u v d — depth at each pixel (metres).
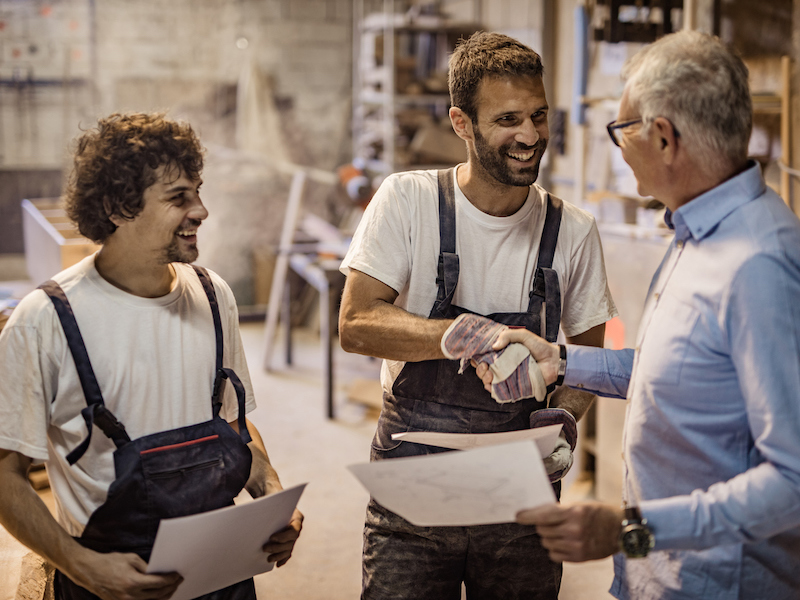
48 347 1.13
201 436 1.21
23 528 1.11
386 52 5.35
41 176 5.88
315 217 5.96
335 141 6.45
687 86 1.07
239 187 6.22
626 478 1.26
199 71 6.06
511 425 1.47
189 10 5.95
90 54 5.81
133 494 1.13
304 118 6.34
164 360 1.21
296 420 4.29
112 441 1.17
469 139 1.42
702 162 1.10
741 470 1.11
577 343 1.60
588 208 3.29
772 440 1.01
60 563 1.11
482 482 1.04
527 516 1.07
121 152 1.12
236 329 1.38
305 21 6.22
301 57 6.27
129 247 1.18
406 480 1.08
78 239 3.60
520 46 1.38
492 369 1.30
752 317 1.02
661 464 1.17
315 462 3.71
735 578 1.13
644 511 1.06
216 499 1.20
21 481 1.13
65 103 5.83
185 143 1.16
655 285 1.25
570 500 3.29
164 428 1.21
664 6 3.07
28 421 1.12
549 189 4.36
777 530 1.03
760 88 2.85
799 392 1.00
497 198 1.46
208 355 1.27
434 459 1.03
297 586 2.67
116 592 1.09
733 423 1.09
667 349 1.13
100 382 1.15
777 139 2.81
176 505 1.16
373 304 1.45
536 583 1.52
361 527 3.09
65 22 5.72
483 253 1.48
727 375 1.08
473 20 5.42
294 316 6.41
